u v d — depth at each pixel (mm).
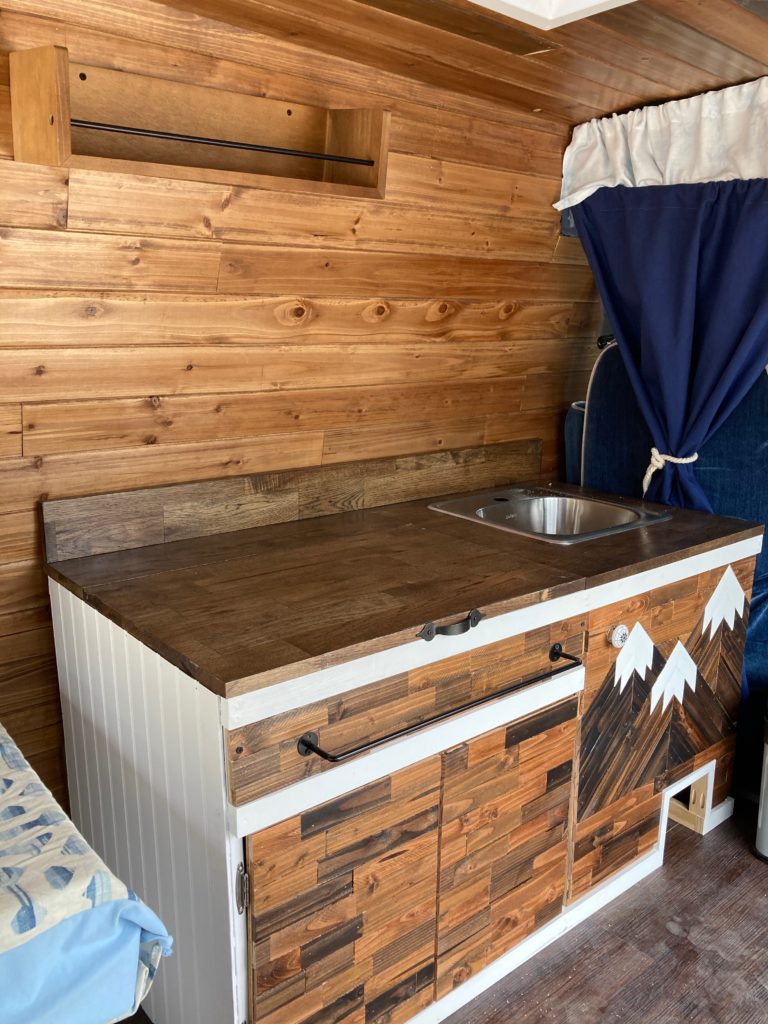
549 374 2727
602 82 2041
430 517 2234
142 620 1463
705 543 2098
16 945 871
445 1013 1730
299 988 1434
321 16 1579
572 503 2549
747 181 2158
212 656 1322
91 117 1536
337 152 1850
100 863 962
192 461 1942
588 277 2666
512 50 1789
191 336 1821
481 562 1857
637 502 2477
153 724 1453
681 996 1835
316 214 1896
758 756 2467
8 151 1465
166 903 1537
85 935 912
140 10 1522
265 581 1685
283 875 1365
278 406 2049
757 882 2207
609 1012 1787
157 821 1505
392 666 1458
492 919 1788
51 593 1750
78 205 1561
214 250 1768
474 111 2148
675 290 2336
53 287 1596
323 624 1467
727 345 2277
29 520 1722
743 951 1966
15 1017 872
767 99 2068
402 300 2184
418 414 2389
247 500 2033
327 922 1449
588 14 1581
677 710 2178
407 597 1616
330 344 2082
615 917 2068
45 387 1660
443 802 1605
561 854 1931
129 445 1821
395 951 1586
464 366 2443
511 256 2402
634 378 2490
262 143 1781
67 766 1854
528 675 1729
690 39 1746
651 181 2346
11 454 1660
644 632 1999
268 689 1284
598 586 1819
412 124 2025
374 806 1479
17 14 1411
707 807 2395
